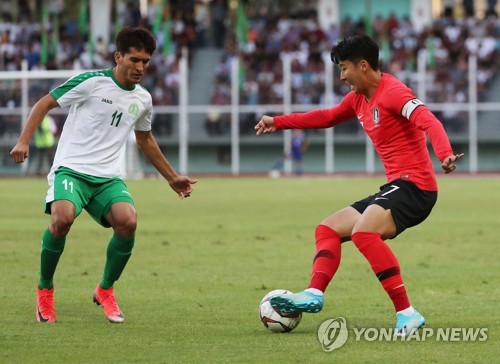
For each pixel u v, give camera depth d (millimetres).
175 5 165625
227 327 32688
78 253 53906
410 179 31000
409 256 53469
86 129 33562
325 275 31219
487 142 149125
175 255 53219
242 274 46281
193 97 154750
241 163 152250
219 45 163875
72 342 29984
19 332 31656
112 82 33500
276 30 161125
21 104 140000
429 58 148375
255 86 145375
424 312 35594
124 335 31188
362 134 147250
